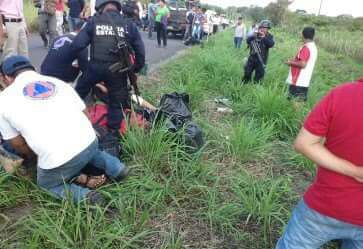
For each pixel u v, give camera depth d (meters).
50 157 3.22
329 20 49.91
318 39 29.36
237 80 8.48
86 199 3.37
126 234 3.18
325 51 24.17
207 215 3.52
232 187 4.05
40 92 3.28
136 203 3.60
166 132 4.46
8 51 6.19
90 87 4.73
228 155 4.86
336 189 2.00
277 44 21.28
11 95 3.23
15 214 3.40
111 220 3.36
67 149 3.26
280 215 3.63
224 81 8.62
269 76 9.46
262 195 3.92
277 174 4.59
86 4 11.97
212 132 5.33
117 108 4.68
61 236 3.04
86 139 3.38
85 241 2.99
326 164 1.94
